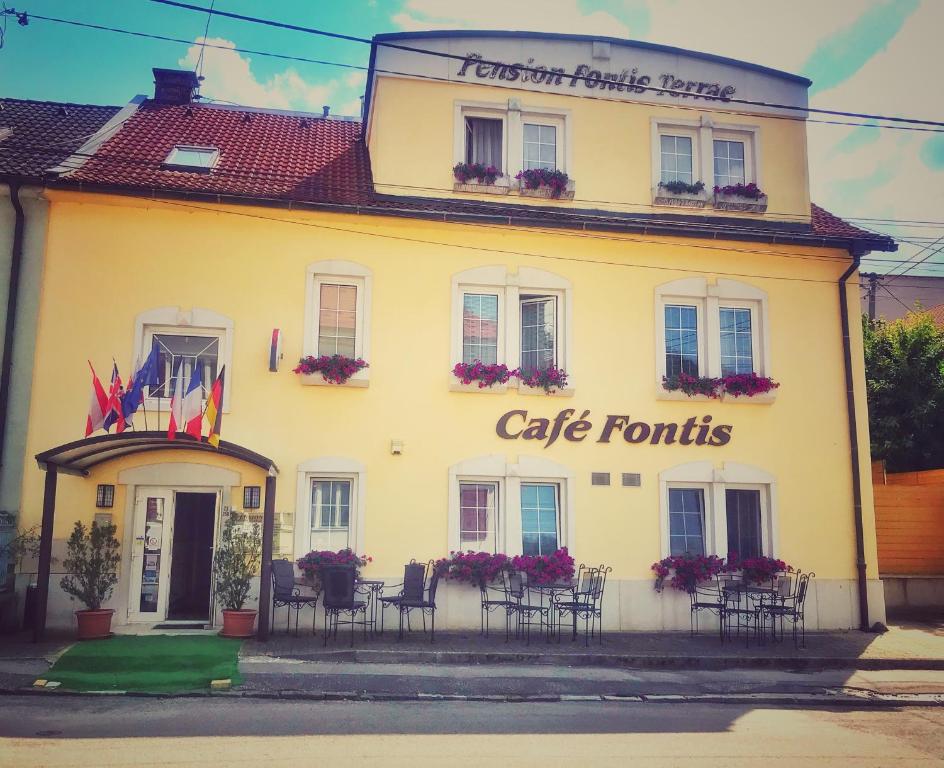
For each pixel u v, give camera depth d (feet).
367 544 42.65
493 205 47.55
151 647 35.40
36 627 36.45
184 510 42.65
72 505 40.50
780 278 49.26
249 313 43.19
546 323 46.98
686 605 45.09
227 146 51.24
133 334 42.04
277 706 28.53
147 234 42.88
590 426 45.70
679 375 46.65
